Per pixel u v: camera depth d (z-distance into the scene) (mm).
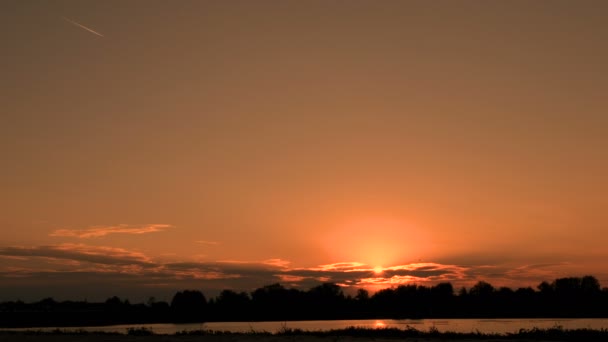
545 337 32719
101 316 103062
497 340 32156
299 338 34688
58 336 39062
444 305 107312
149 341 33656
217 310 112938
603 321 79750
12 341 35344
